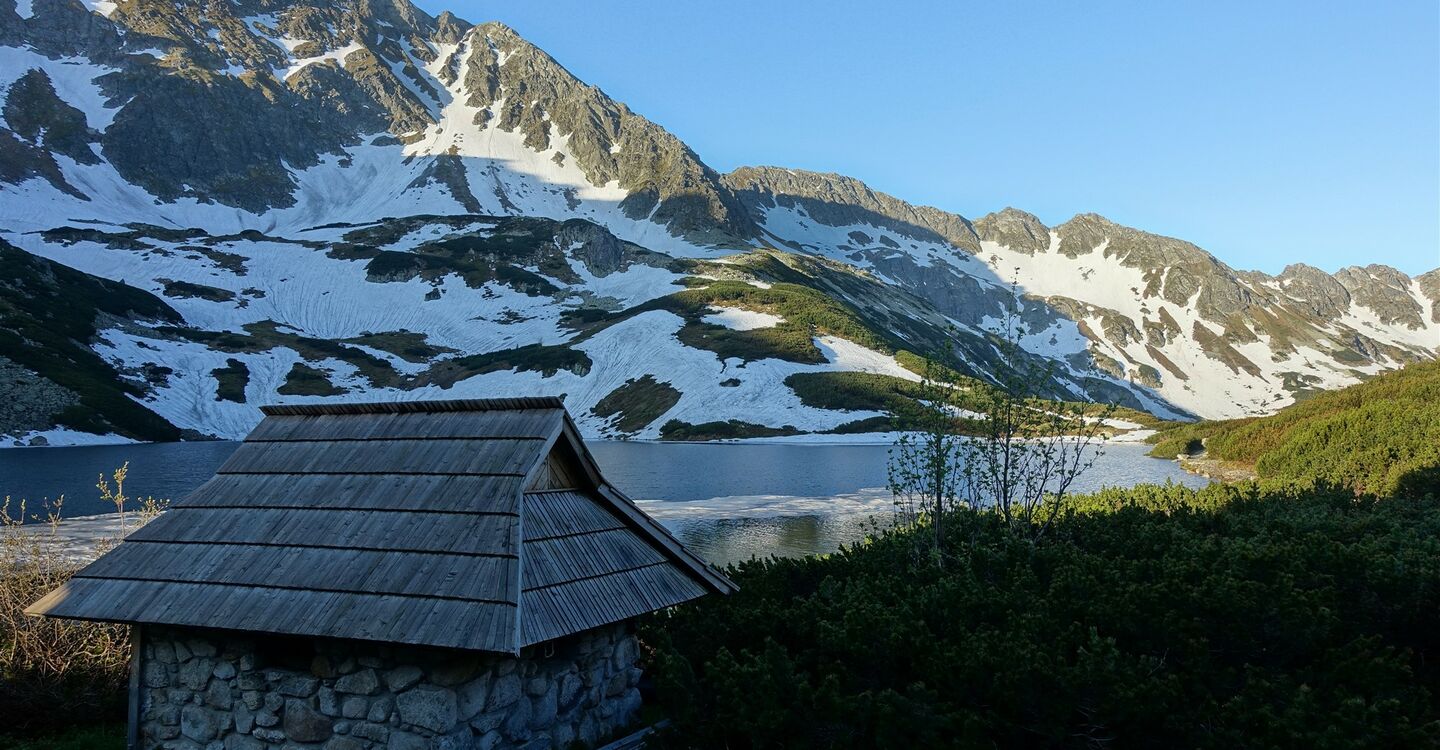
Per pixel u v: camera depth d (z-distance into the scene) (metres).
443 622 9.64
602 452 114.50
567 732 11.72
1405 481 28.84
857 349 185.00
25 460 80.56
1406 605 13.07
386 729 10.30
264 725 11.07
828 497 62.19
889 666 12.06
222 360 155.75
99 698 15.05
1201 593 12.55
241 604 10.73
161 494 56.00
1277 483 31.14
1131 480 68.31
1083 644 11.86
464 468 11.52
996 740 10.60
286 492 12.25
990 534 20.30
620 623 13.15
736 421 143.62
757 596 16.19
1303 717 9.37
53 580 16.00
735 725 11.10
